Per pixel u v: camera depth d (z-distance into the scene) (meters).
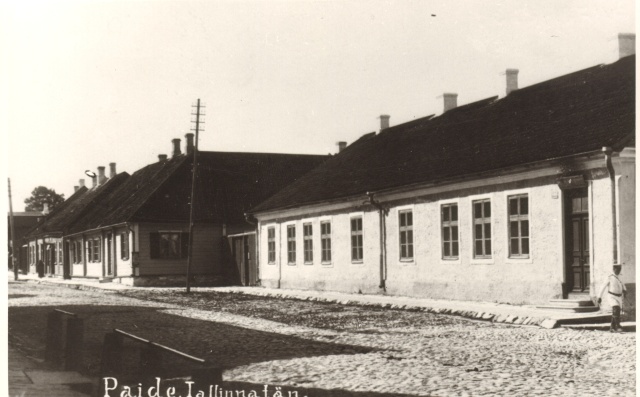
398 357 12.83
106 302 27.75
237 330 17.36
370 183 28.92
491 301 22.61
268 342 15.05
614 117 19.81
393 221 27.47
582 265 19.73
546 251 20.62
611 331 16.50
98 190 60.59
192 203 36.62
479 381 10.49
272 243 37.31
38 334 17.25
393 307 23.19
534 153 21.16
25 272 73.06
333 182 32.91
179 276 43.47
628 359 12.32
